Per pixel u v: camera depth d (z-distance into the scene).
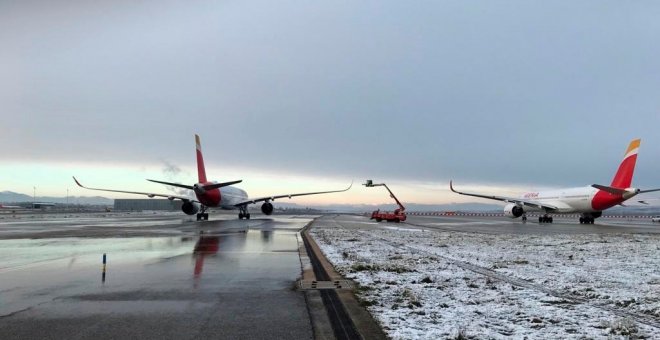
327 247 20.44
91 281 11.26
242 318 7.57
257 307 8.40
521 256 17.12
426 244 22.23
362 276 11.98
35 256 16.56
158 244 21.72
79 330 6.80
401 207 61.16
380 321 7.36
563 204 56.09
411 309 8.23
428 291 9.95
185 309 8.22
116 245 21.06
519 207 59.75
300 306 8.48
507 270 13.23
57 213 94.38
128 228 35.75
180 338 6.42
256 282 11.16
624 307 8.55
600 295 9.52
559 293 9.81
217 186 48.28
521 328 7.00
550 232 34.47
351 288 10.27
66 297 9.27
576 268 13.84
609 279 11.70
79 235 27.58
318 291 9.96
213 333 6.67
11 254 17.17
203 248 19.86
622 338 6.53
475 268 13.62
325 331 6.79
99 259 15.79
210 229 34.81
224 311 8.07
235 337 6.48
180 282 11.16
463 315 7.81
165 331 6.77
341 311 8.06
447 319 7.54
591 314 7.95
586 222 58.53
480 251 18.94
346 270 13.05
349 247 20.50
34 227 37.00
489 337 6.51
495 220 70.50
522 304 8.70
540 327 7.07
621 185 49.16
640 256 17.38
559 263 15.09
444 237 27.38
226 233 30.02
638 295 9.55
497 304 8.70
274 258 16.22
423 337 6.48
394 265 14.05
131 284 10.86
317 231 32.97
